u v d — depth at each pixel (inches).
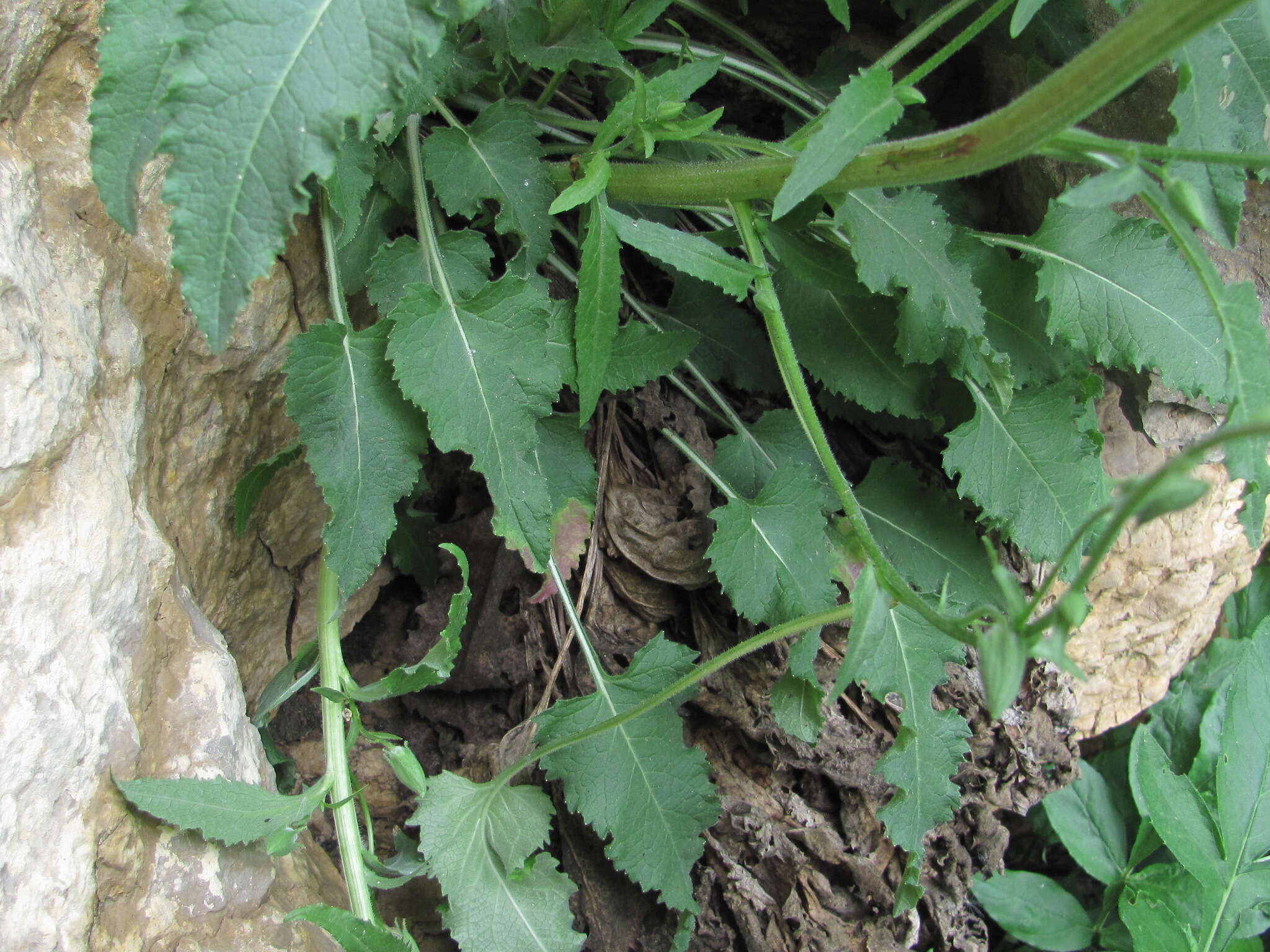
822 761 19.6
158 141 12.5
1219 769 22.1
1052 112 12.5
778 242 16.8
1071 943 23.6
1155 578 22.1
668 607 19.9
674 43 19.3
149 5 12.4
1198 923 22.9
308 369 15.4
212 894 14.5
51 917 13.0
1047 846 25.7
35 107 14.8
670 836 17.6
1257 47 15.3
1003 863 22.6
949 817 17.5
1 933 12.6
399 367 15.2
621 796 17.6
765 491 18.0
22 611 13.2
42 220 14.4
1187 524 21.8
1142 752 22.8
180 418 16.5
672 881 17.5
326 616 17.0
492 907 17.1
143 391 15.6
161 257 15.8
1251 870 21.9
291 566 19.5
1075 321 17.6
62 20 14.8
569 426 18.2
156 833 14.3
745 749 20.1
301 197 11.7
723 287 15.6
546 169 17.3
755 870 19.7
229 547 17.9
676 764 17.8
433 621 20.9
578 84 21.6
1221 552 22.6
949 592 19.3
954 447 18.0
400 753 17.0
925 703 17.4
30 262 13.9
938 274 16.3
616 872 19.6
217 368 16.7
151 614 15.1
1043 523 18.1
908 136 21.6
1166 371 17.3
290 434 18.4
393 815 20.7
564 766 17.7
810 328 19.1
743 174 15.9
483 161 17.1
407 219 18.4
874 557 13.5
